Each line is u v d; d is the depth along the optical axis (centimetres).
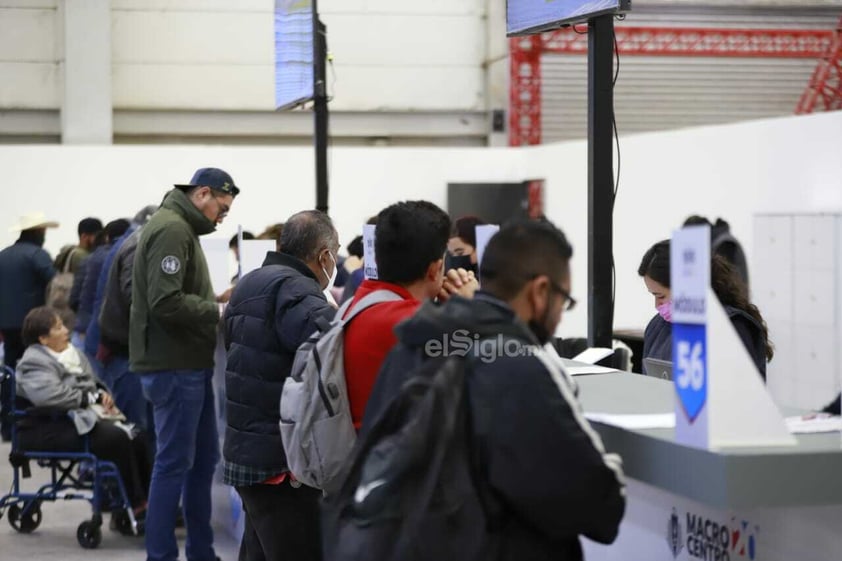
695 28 1561
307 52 653
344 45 1612
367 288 322
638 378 311
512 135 1609
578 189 1303
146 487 669
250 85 1584
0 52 1497
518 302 227
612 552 312
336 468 318
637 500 298
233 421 396
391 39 1623
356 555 213
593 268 399
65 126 1491
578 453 206
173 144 1577
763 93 1589
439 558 210
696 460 208
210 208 544
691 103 1573
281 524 392
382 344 310
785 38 1581
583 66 1625
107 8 1498
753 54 1577
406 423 218
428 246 314
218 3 1569
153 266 529
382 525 212
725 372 208
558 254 228
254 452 389
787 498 203
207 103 1573
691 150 1094
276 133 1602
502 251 228
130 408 689
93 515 636
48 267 1001
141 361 542
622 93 1559
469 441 213
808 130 934
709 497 204
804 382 926
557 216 1348
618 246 1213
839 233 884
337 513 223
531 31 429
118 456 648
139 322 541
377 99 1625
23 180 1328
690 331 213
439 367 219
